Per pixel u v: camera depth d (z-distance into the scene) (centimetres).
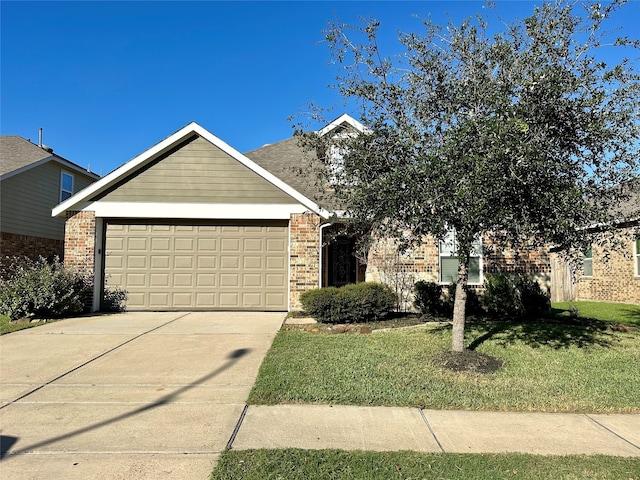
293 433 428
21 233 1518
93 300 1147
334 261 1298
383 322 1007
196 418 463
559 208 514
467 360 652
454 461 373
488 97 550
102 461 370
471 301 1136
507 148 484
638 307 1466
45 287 1026
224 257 1193
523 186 517
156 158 1184
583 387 567
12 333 873
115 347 761
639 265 1555
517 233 544
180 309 1181
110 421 454
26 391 544
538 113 533
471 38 602
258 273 1191
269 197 1180
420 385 561
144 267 1188
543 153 520
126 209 1170
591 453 395
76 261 1155
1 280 1109
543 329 927
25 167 1491
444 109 605
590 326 975
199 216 1173
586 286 1798
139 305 1180
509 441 418
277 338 820
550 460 378
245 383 576
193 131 1173
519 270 1162
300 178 1320
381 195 574
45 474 349
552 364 667
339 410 489
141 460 372
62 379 591
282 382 563
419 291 1121
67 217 1164
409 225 593
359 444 405
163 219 1192
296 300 1152
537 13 566
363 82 629
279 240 1198
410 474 352
